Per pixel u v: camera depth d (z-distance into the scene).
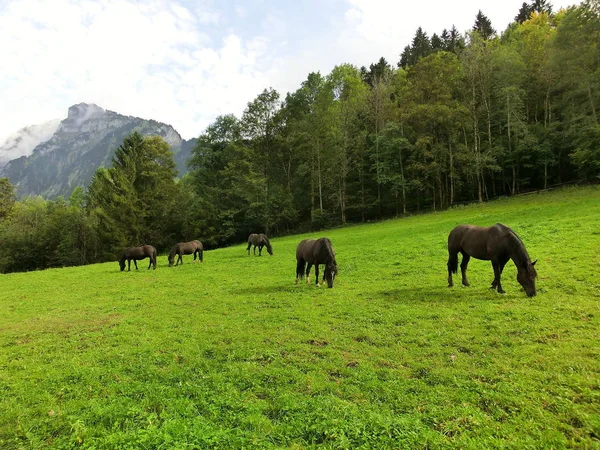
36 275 26.12
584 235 15.53
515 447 3.87
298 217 54.75
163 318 10.69
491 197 46.56
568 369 5.50
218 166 59.09
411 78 49.06
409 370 6.08
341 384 5.75
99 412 5.05
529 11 74.19
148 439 4.22
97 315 11.72
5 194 58.62
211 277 18.11
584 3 37.25
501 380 5.40
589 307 8.09
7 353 8.38
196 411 5.08
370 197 49.19
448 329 7.81
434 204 43.91
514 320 7.86
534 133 41.69
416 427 4.28
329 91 48.94
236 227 53.25
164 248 54.69
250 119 50.22
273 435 4.41
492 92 43.97
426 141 42.25
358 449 3.93
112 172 50.34
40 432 4.85
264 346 7.69
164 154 60.31
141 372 6.72
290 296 12.28
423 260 16.34
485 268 13.71
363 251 21.02
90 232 55.53
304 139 49.09
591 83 36.97
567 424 4.23
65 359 7.68
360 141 48.44
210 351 7.67
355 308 10.07
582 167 35.97
